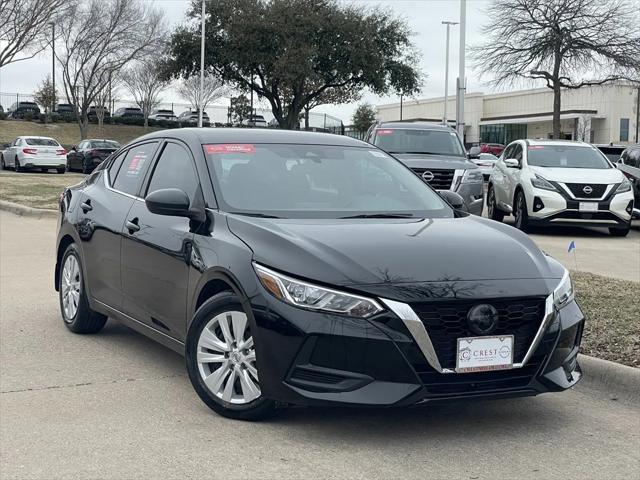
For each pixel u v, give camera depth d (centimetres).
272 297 416
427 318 404
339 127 4931
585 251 1210
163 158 582
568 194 1365
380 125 1515
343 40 4244
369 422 455
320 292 406
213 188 508
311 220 486
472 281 417
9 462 393
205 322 459
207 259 465
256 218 481
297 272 415
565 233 1472
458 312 409
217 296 453
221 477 376
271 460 397
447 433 443
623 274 981
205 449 410
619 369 521
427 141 1455
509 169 1533
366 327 397
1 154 3494
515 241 479
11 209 1650
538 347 425
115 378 536
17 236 1273
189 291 482
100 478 375
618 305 705
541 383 429
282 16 4175
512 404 498
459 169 1322
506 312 419
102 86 5034
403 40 4456
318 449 413
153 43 4594
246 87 4541
